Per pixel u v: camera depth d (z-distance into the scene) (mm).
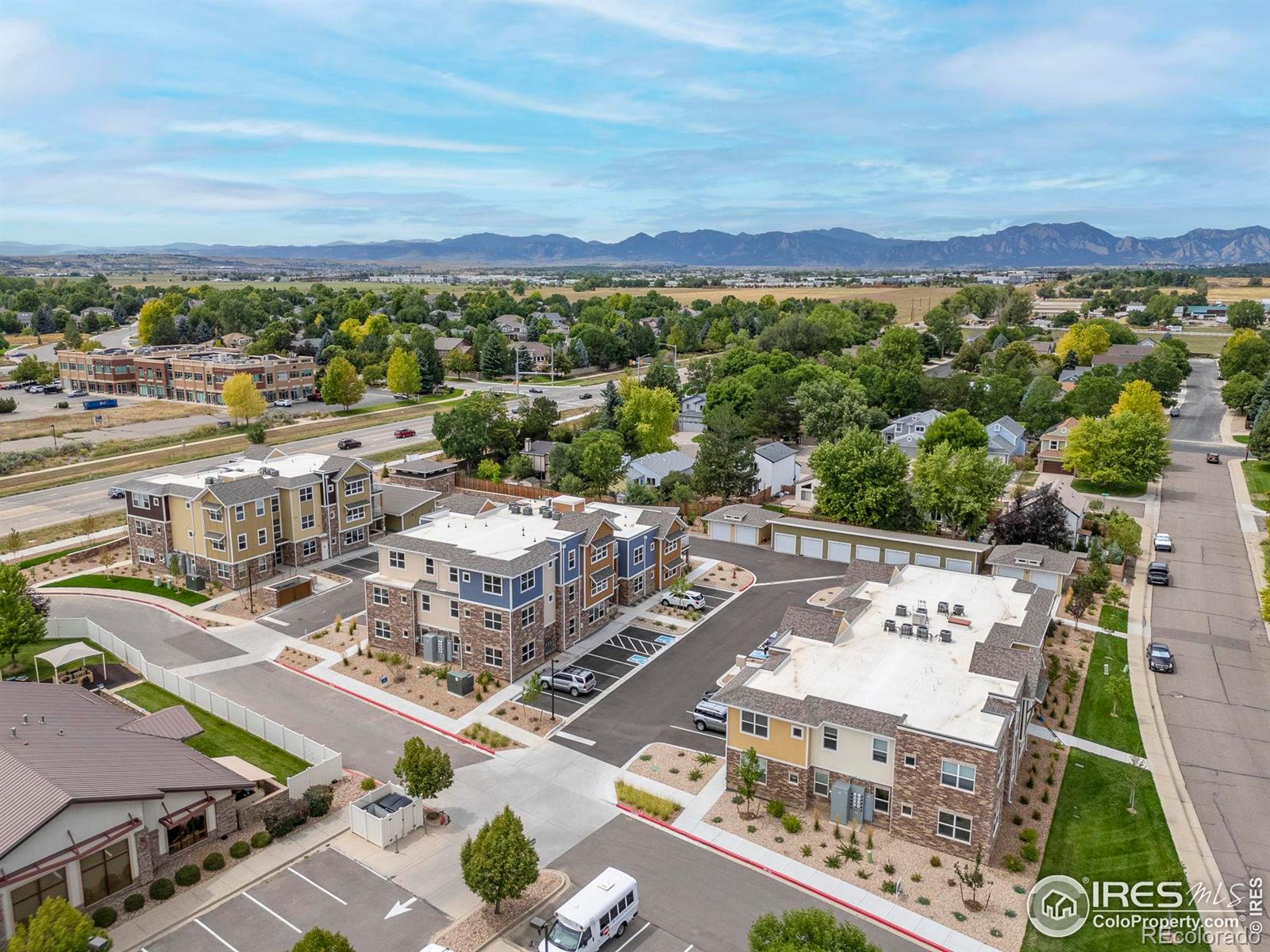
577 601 59812
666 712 50594
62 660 51344
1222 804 41625
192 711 50594
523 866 32562
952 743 36688
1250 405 130625
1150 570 71125
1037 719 49375
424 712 50562
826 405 119500
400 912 33969
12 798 32844
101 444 121062
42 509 92000
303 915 33875
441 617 56375
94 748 37812
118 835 33781
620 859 37344
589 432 108312
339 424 139000
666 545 70625
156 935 32656
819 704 40156
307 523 75062
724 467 93062
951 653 46094
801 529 79938
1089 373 146250
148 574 73312
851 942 26328
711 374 162000
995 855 37500
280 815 39156
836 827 39125
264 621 63594
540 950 31219
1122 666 56438
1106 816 40656
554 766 44875
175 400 162375
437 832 39406
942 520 82938
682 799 41875
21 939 27359
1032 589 55500
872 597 54375
